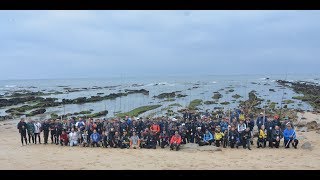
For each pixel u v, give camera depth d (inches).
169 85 4970.5
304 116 1818.4
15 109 2342.5
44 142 1149.1
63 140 1115.3
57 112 2266.2
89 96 3518.7
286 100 2566.4
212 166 797.2
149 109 2225.6
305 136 1224.8
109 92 4005.9
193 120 1153.4
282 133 1051.3
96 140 1087.6
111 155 940.0
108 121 1167.6
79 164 820.0
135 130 1099.9
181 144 1058.1
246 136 1026.1
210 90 3735.2
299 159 880.9
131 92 3661.4
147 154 952.3
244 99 2763.3
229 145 1068.5
